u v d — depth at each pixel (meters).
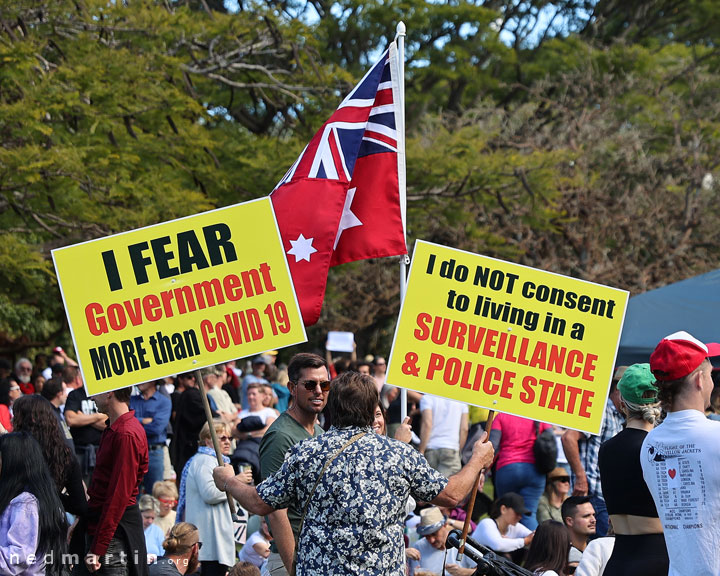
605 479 5.60
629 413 5.63
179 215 18.20
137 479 7.50
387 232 8.98
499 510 9.97
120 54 18.67
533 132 33.00
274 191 8.57
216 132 22.72
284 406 18.00
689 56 38.69
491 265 6.54
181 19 21.31
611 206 31.23
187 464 9.79
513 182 24.95
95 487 7.49
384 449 4.96
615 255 32.09
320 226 8.41
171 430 14.88
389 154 9.01
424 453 13.84
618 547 5.52
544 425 13.26
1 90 17.78
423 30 34.81
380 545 4.86
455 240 29.36
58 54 19.88
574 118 32.94
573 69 37.72
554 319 6.54
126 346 6.57
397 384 6.48
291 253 8.38
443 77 37.00
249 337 6.63
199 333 6.60
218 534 9.52
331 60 34.19
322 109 23.83
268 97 25.22
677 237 31.64
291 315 6.64
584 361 6.52
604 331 6.53
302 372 6.26
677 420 4.94
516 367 6.50
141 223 17.73
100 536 7.22
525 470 11.80
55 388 12.78
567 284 6.54
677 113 34.84
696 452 4.81
